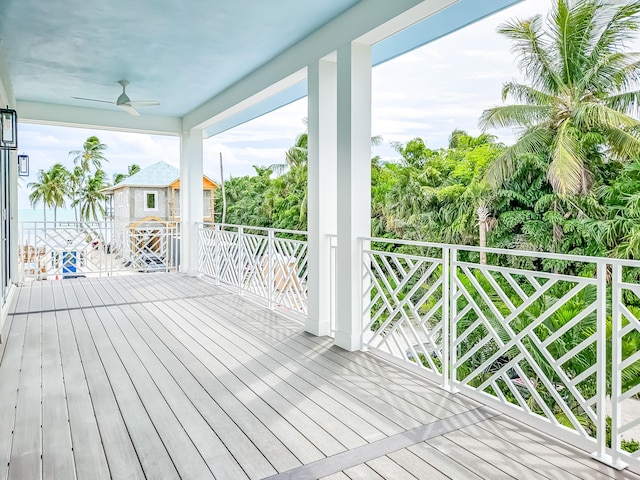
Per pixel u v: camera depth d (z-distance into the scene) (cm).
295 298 483
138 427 240
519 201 1236
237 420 248
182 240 805
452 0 291
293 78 462
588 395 664
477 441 225
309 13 371
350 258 367
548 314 235
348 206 368
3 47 446
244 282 605
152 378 309
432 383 301
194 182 761
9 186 571
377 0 331
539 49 1206
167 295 600
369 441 225
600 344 208
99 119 721
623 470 198
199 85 586
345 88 368
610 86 1113
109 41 432
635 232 1020
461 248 281
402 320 332
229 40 430
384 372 321
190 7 361
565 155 1099
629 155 1062
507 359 773
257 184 2206
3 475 196
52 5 357
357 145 365
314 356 356
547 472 197
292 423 244
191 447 220
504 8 334
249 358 351
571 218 1135
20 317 480
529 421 242
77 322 460
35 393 283
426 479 193
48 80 562
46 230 759
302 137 1953
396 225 1611
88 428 238
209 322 463
